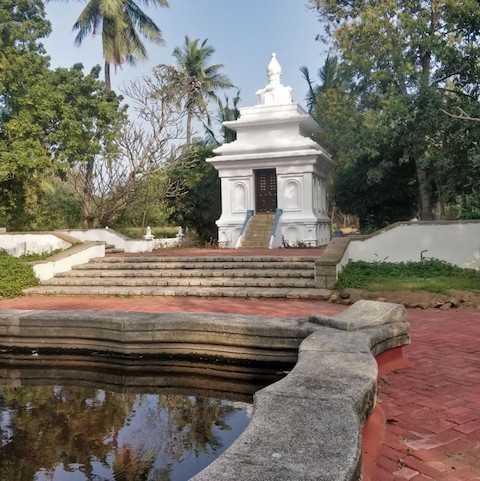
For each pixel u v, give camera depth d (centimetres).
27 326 628
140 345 590
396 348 523
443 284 1024
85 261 1457
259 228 2155
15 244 1614
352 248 1244
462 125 1616
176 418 447
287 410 271
